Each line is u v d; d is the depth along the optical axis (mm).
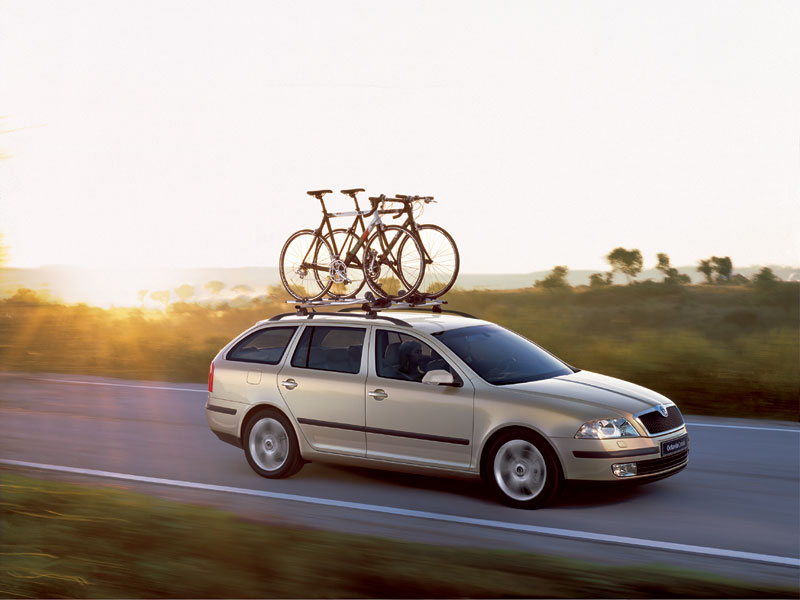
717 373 13453
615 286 39375
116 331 23359
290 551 5344
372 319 8633
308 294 10906
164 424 12047
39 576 5035
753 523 7023
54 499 6473
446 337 8219
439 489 8297
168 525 5832
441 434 7816
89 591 4840
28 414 12969
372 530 6961
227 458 9945
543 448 7320
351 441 8383
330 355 8695
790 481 8367
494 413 7543
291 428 8773
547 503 7379
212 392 9375
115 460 9891
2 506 6312
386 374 8242
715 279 42438
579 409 7309
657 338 16656
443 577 4922
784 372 13344
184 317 26812
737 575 5773
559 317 23672
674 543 6523
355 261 10414
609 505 7582
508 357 8258
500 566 5141
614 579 4973
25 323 21625
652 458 7340
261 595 4734
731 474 8664
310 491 8352
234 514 6250
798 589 5012
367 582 4883
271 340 9328
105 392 15211
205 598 4715
